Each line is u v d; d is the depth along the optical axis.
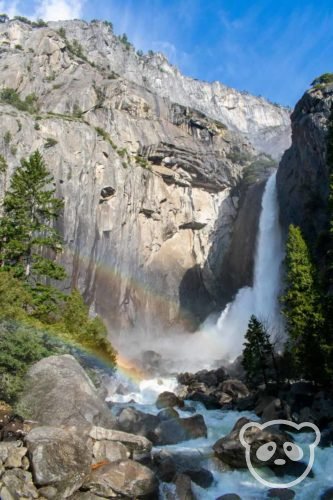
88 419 21.14
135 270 79.50
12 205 34.28
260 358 35.22
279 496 18.44
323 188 59.28
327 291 39.66
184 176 92.50
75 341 31.25
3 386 20.39
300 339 33.03
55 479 16.19
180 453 21.53
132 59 148.88
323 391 28.61
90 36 139.88
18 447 16.84
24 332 22.09
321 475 20.27
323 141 57.97
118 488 17.02
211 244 93.75
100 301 71.94
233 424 27.98
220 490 19.30
